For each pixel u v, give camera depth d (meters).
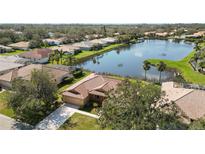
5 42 89.44
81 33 136.00
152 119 17.27
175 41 131.62
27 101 26.36
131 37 127.00
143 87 19.33
